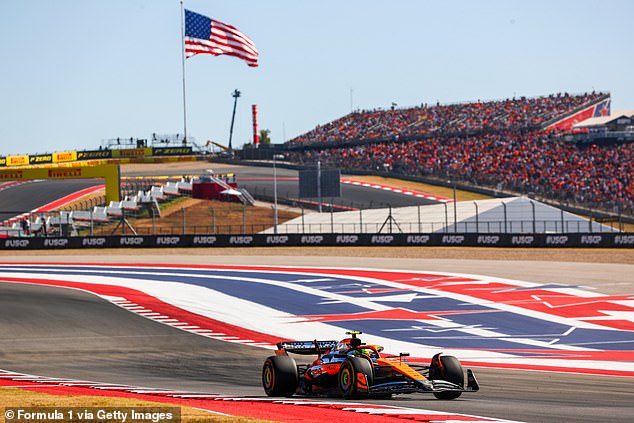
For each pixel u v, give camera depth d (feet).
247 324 245.86
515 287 304.09
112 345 211.61
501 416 90.43
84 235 579.48
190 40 528.63
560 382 138.10
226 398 110.32
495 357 185.26
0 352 202.08
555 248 442.50
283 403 101.65
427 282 323.16
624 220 600.80
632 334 219.41
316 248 489.67
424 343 211.00
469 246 464.24
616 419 88.63
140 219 622.95
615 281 312.09
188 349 204.54
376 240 486.79
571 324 236.22
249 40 553.23
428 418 87.45
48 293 313.73
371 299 287.89
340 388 104.83
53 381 144.66
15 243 524.11
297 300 290.76
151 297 301.43
